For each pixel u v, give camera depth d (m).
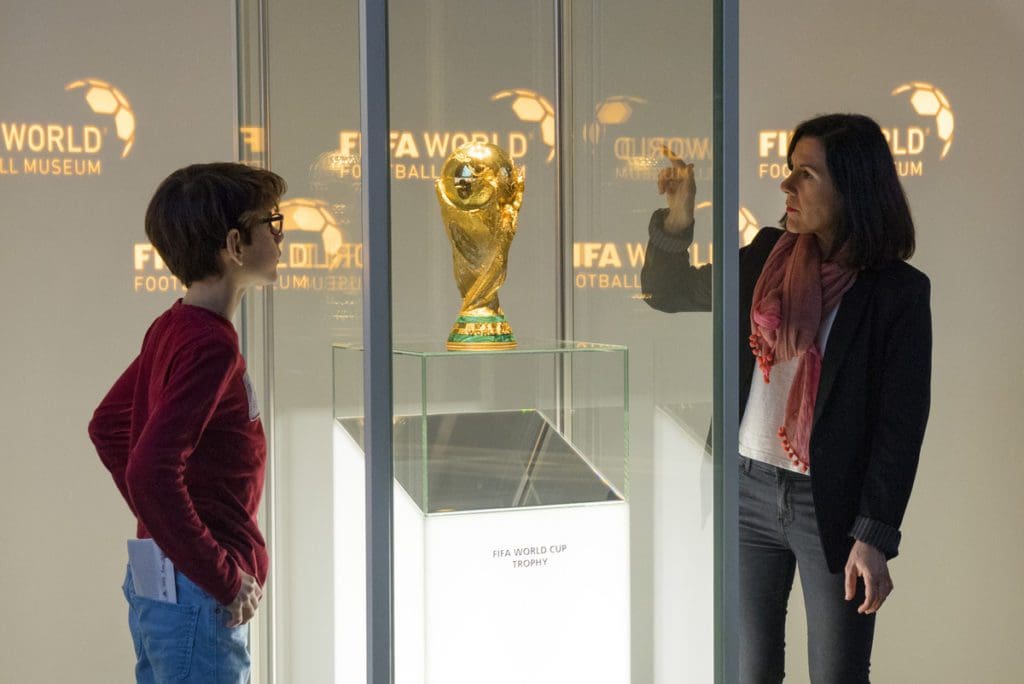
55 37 2.55
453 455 1.22
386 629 1.19
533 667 1.27
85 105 2.58
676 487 1.30
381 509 1.17
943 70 2.91
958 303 2.94
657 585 1.31
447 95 1.27
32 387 2.60
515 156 1.41
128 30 2.59
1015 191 2.95
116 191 2.60
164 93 2.61
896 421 1.90
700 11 1.26
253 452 1.48
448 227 1.26
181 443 1.32
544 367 1.27
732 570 1.30
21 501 2.61
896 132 2.89
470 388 1.22
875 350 1.93
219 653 1.41
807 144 1.98
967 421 2.96
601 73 1.39
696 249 1.28
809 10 2.85
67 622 2.66
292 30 1.52
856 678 1.98
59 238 2.58
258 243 1.48
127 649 2.70
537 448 1.27
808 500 1.95
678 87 1.29
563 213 1.46
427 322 1.24
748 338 2.08
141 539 1.45
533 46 1.40
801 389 1.96
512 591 1.26
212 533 1.42
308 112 1.44
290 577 1.60
